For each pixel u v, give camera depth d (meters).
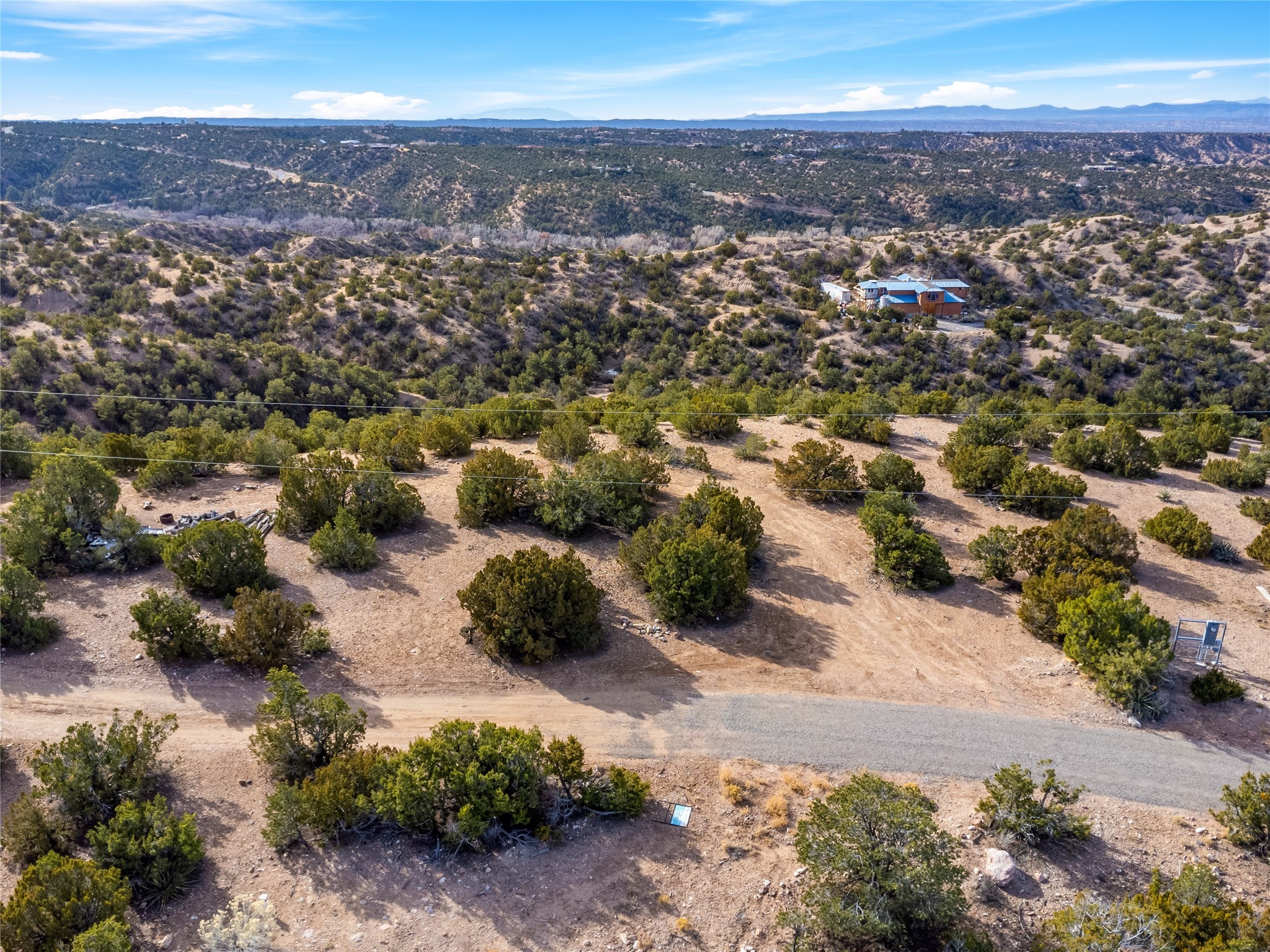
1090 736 16.50
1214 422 41.75
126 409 59.69
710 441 35.50
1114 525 23.30
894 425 39.03
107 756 13.71
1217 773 15.49
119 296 84.69
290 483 24.34
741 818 14.27
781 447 34.56
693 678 18.44
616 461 26.64
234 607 18.02
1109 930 10.92
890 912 11.73
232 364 71.00
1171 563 24.47
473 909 12.23
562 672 18.45
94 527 23.22
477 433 36.81
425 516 26.19
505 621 18.33
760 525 24.47
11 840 12.83
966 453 30.27
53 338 67.25
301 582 21.73
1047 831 13.57
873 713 17.27
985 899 12.53
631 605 21.52
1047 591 20.20
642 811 14.34
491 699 17.42
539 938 11.76
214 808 14.12
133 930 11.71
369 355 87.44
